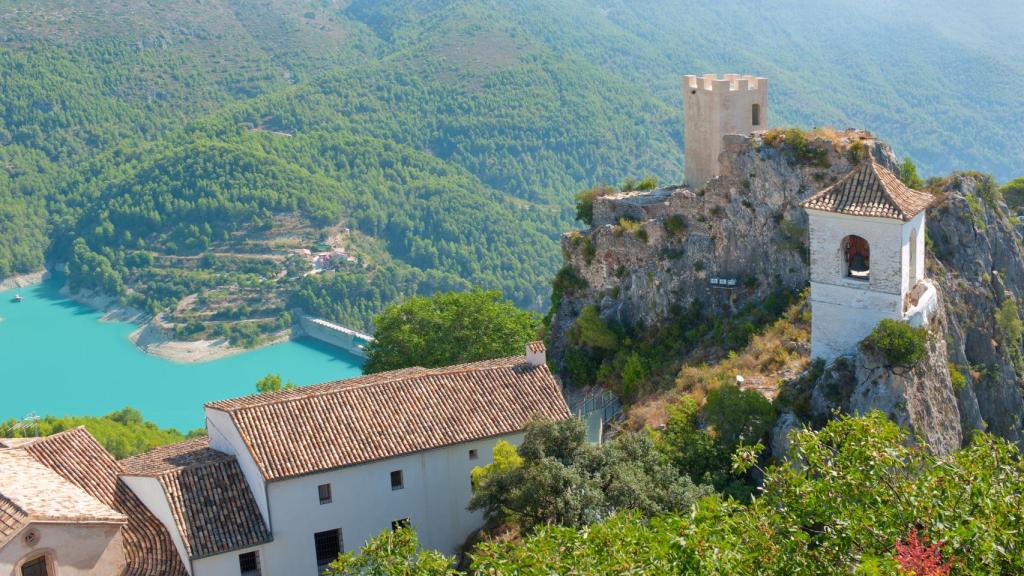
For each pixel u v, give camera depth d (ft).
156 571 173.27
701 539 106.22
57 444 199.52
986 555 100.32
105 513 170.60
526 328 302.45
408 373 214.48
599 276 275.59
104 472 195.93
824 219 190.80
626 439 176.35
